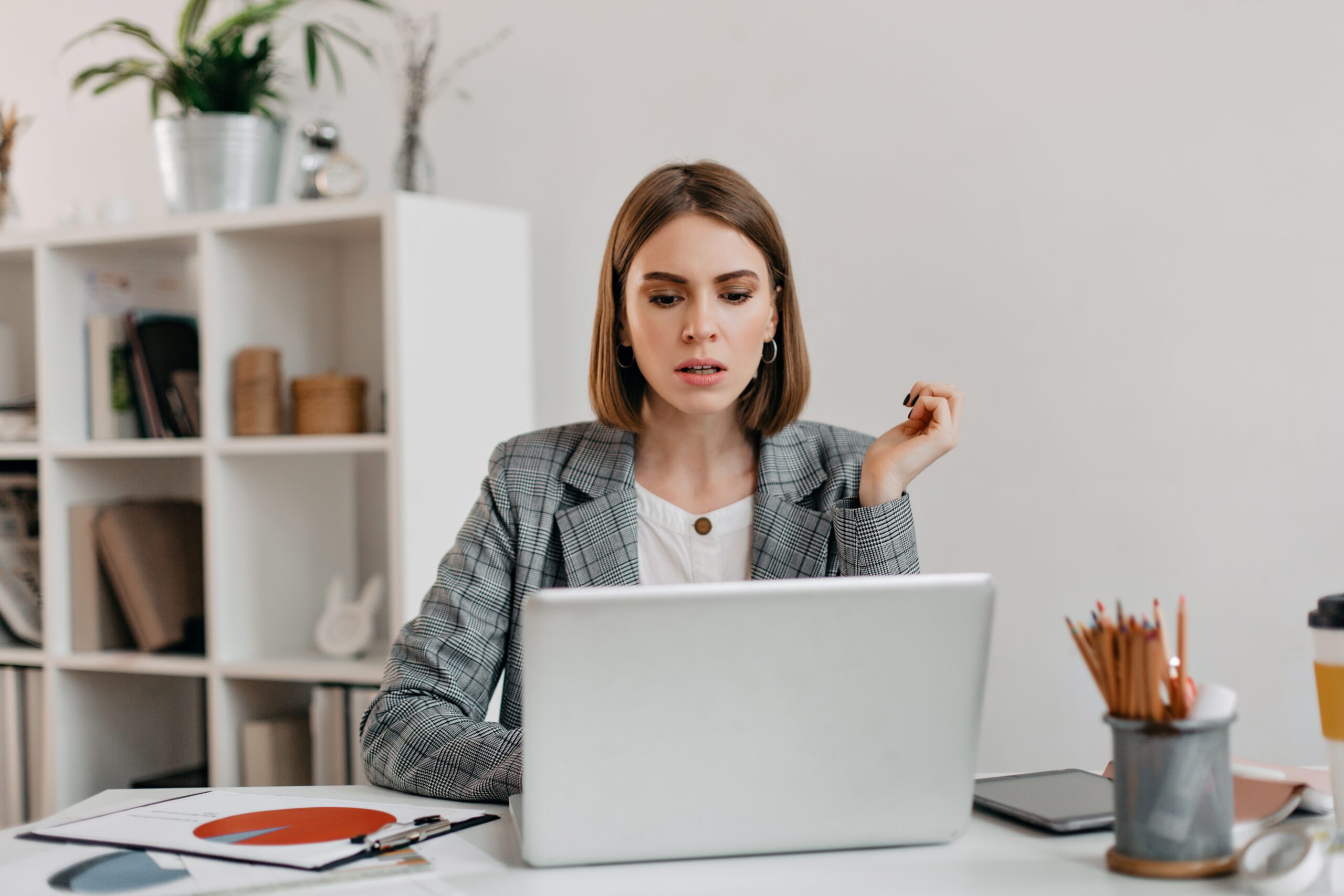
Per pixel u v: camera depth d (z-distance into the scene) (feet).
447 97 8.12
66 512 7.73
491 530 4.33
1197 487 6.33
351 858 2.71
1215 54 6.26
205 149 7.39
